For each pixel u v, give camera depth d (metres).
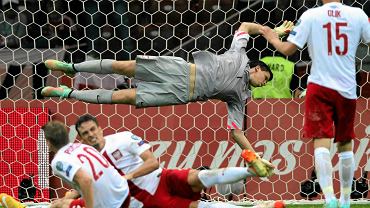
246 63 30.23
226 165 35.59
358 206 34.53
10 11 38.00
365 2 39.72
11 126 35.00
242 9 39.38
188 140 35.59
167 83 29.78
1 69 36.97
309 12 27.00
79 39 37.41
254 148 35.75
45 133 25.20
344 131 27.42
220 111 35.59
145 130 35.50
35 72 36.34
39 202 34.84
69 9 37.44
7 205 29.67
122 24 37.88
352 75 26.98
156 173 27.75
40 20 38.25
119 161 27.19
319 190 35.72
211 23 38.75
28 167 35.03
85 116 27.25
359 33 27.06
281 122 35.78
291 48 27.14
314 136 26.75
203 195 35.16
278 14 39.28
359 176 35.62
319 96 26.73
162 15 38.91
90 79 37.00
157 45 39.03
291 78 37.28
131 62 29.91
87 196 24.58
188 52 38.00
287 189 35.69
